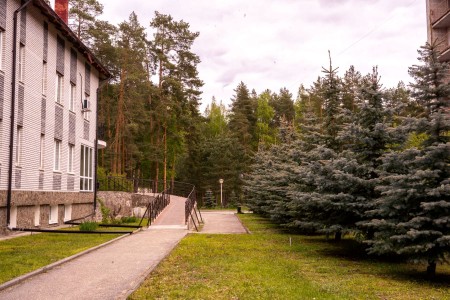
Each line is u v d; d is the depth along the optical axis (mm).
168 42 46188
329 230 13148
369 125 13422
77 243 14688
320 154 14266
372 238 12570
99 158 48938
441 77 10898
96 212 27453
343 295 8109
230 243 16172
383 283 9617
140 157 50562
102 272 9750
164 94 48844
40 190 19406
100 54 42406
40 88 19531
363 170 12914
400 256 13406
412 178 9781
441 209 9672
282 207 20406
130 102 44906
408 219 10250
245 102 75562
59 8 26469
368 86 13531
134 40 44344
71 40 23094
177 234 18375
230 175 65312
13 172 16859
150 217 22859
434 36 25609
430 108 10961
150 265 10672
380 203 11406
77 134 24750
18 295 7715
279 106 85000
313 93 52250
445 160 10195
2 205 15867
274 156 28969
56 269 10102
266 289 8344
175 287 8430
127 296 7633
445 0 26266
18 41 17266
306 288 8531
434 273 10492
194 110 52844
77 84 24734
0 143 15820
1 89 15883
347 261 12648
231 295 7840
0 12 15820
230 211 47375
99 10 40500
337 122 17297
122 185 36344
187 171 68188
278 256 13273
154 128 52781
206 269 10438
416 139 15570
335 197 12508
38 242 14883
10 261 10828
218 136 70312
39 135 19406
